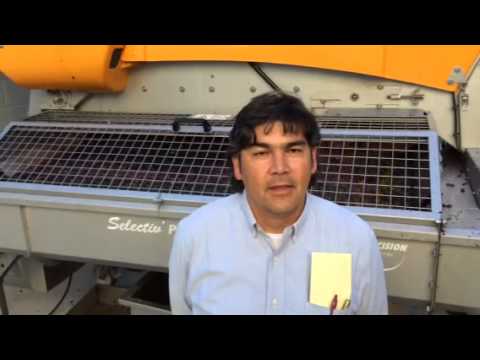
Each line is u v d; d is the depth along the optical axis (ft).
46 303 7.27
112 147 5.34
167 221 4.58
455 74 4.84
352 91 5.35
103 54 5.54
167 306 5.25
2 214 5.20
